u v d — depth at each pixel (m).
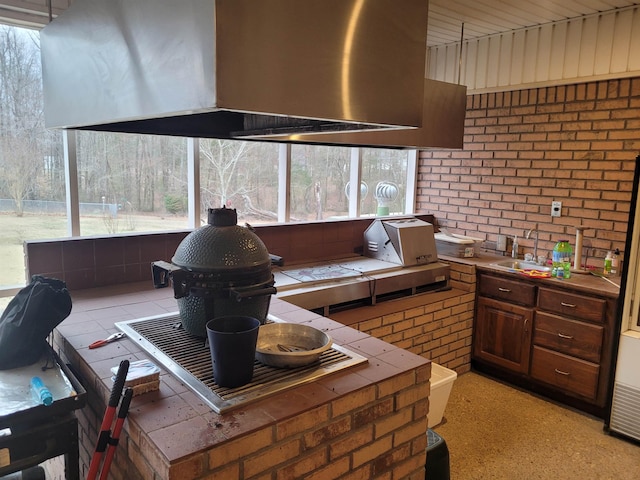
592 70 3.41
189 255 1.65
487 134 4.11
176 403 1.36
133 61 1.26
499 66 3.94
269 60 1.07
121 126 1.91
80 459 1.83
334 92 1.20
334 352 1.73
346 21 1.20
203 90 1.03
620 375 2.82
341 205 4.14
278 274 3.10
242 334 1.38
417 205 4.75
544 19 3.51
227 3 1.00
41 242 2.37
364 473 1.54
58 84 1.66
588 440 2.85
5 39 2.40
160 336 1.82
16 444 1.36
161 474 1.14
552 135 3.68
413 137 2.82
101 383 1.48
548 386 3.33
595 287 3.05
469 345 3.79
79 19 1.48
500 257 3.99
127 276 2.68
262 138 2.44
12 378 1.54
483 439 2.85
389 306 3.26
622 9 3.22
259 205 3.52
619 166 3.34
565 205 3.65
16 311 1.67
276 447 1.29
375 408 1.53
